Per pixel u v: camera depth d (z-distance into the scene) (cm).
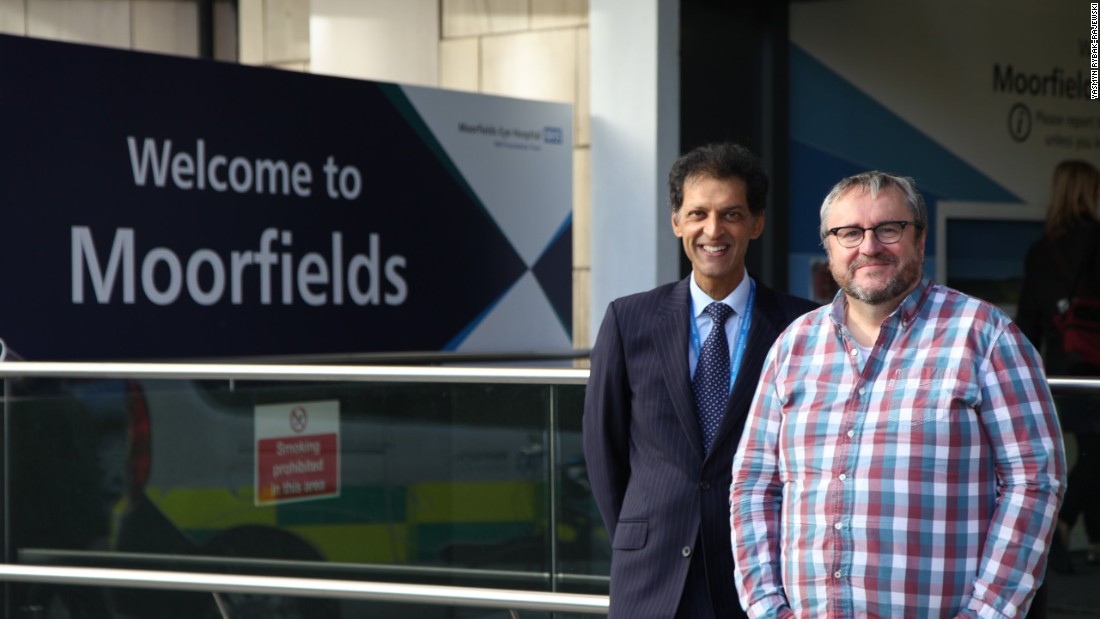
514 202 663
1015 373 237
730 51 770
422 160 623
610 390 299
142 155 531
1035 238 888
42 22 936
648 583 285
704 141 754
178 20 916
